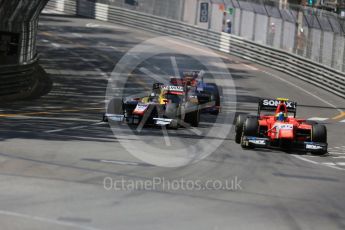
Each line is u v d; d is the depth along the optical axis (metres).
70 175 36.31
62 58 159.12
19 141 49.19
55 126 63.31
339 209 32.25
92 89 116.94
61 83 122.38
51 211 27.81
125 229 25.58
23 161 40.00
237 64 169.75
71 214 27.50
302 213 30.52
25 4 101.19
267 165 46.66
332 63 142.62
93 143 51.56
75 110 86.00
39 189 32.03
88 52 171.88
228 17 190.50
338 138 76.88
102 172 37.94
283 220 28.77
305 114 107.38
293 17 161.88
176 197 32.06
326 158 54.91
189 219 27.72
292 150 57.72
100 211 28.27
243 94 125.81
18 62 101.88
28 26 109.38
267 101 57.56
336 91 137.75
